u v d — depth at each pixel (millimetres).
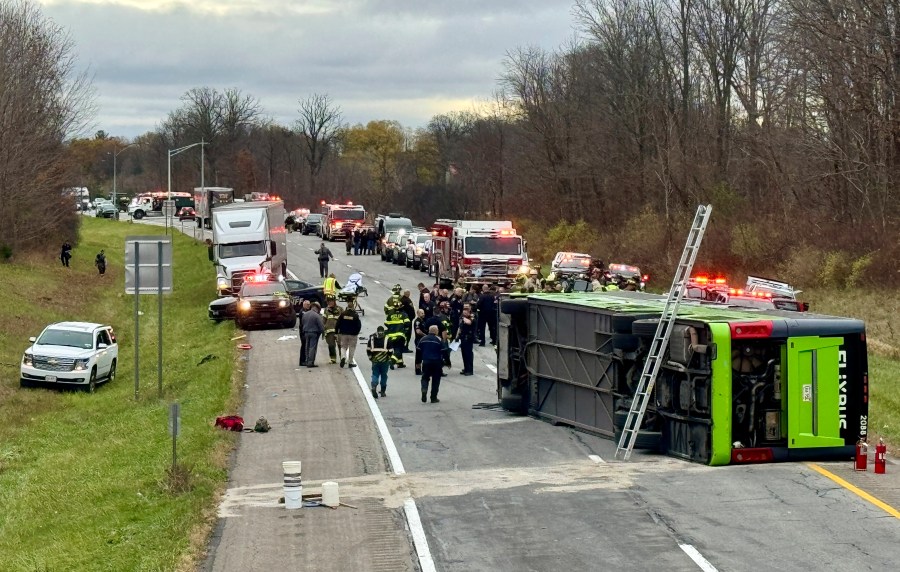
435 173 135125
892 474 16609
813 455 17344
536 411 22016
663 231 57781
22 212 63500
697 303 21016
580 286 34719
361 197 141500
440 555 13070
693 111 65312
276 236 52531
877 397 24375
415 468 17891
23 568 13953
